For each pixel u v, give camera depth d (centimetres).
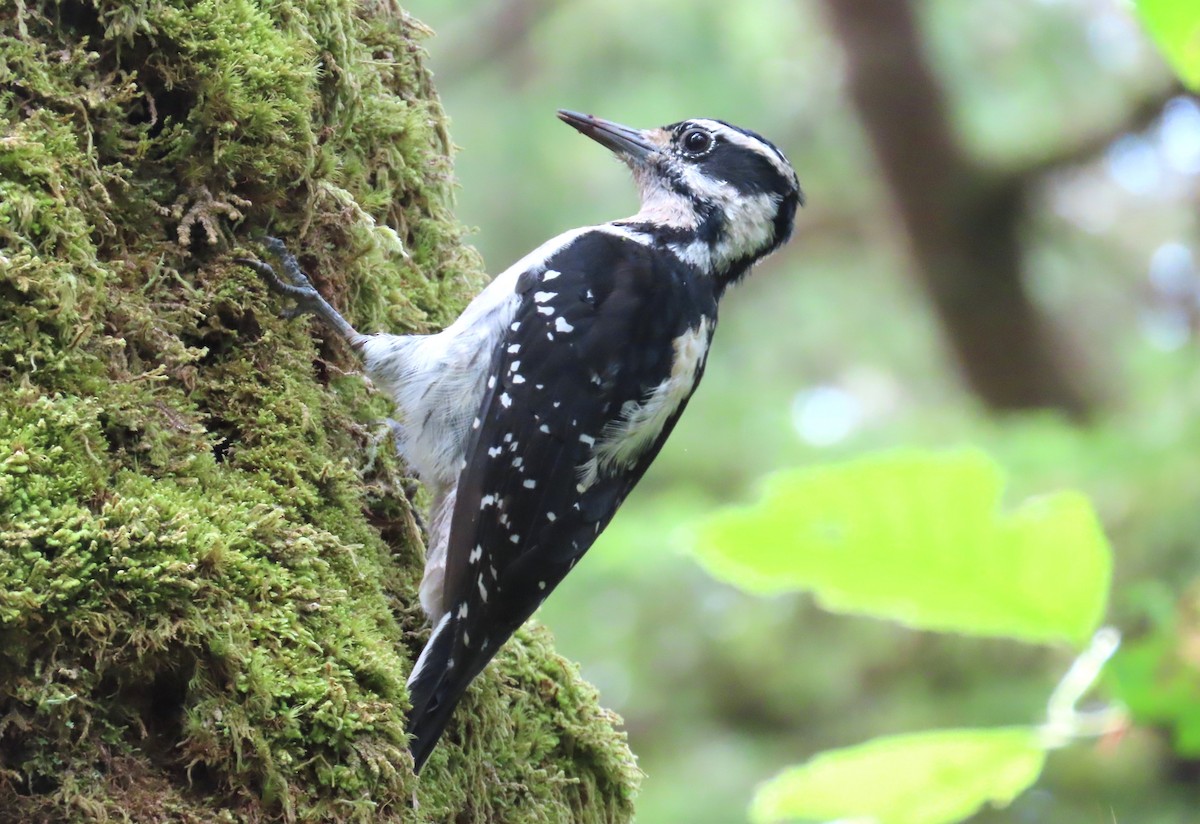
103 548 468
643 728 1672
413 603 632
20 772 459
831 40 1825
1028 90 1888
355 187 667
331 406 614
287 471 569
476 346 678
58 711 462
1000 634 235
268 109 584
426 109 750
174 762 487
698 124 821
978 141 1848
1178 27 268
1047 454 1398
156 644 471
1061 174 1802
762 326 2139
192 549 489
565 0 2002
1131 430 1443
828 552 231
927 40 1805
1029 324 1850
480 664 605
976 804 262
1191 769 1290
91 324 513
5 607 445
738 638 1658
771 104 2009
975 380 1883
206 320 577
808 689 1644
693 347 732
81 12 555
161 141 571
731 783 1586
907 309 2081
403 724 527
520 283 702
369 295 671
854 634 1647
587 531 671
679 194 805
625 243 747
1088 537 234
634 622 1664
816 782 264
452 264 759
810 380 2112
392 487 648
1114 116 1767
